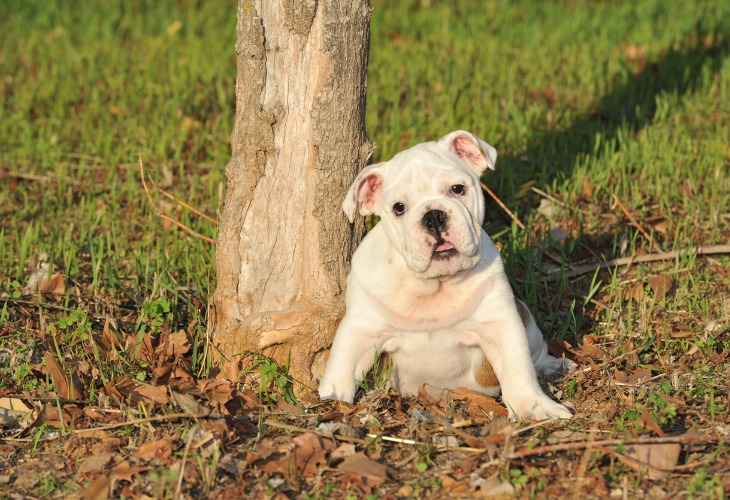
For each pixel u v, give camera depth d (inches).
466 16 709.3
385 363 292.7
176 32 682.8
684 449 241.0
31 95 550.9
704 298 337.1
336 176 285.3
